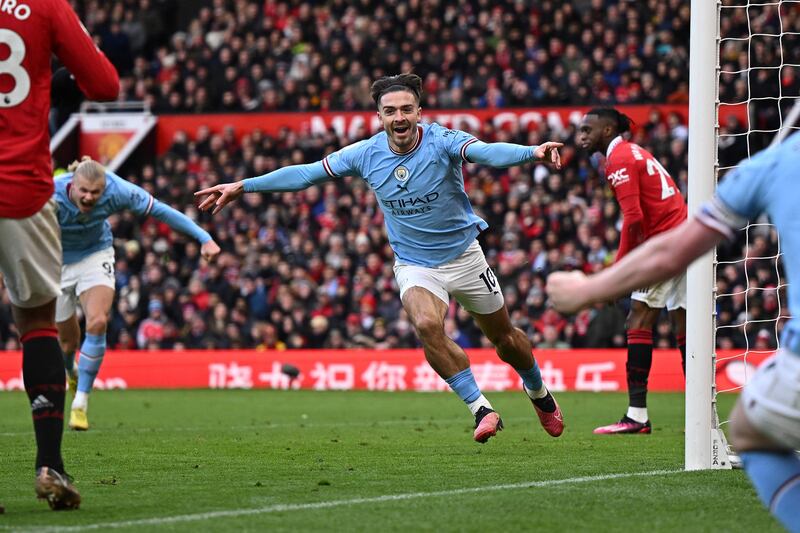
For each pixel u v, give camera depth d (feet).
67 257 67.41
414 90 48.67
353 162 49.88
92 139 168.14
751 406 23.27
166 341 130.11
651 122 139.44
